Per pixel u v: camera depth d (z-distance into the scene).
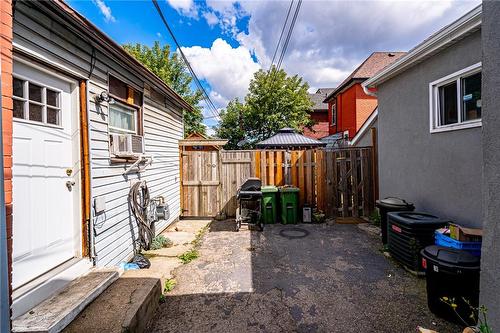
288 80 17.12
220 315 2.45
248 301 2.68
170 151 5.84
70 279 2.43
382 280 3.10
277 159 6.35
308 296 2.77
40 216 2.29
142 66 3.89
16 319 1.85
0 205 1.46
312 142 11.40
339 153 6.13
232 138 20.81
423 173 4.17
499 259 1.71
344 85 14.42
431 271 2.39
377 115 5.75
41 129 2.33
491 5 1.80
